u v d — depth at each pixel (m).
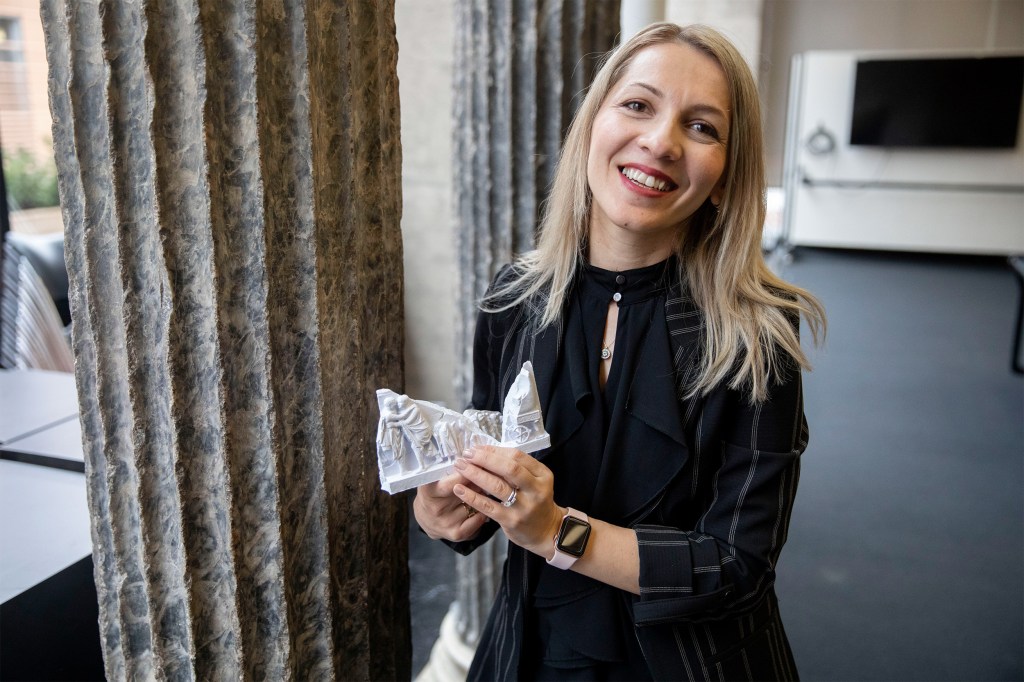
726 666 1.13
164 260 0.94
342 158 1.10
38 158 4.93
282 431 1.06
